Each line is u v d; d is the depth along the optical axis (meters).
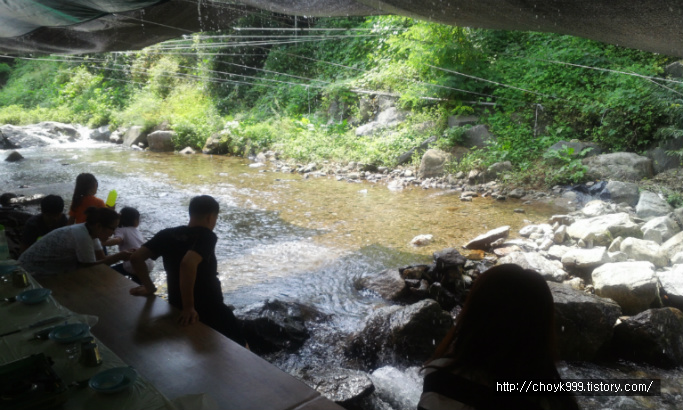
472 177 11.60
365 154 13.60
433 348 4.95
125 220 5.31
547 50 14.31
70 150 18.45
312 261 7.28
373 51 17.66
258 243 8.06
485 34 15.18
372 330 5.08
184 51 23.20
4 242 4.36
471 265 6.77
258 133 16.55
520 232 8.24
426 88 14.36
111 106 23.23
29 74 29.11
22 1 6.11
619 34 3.94
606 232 7.54
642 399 4.32
